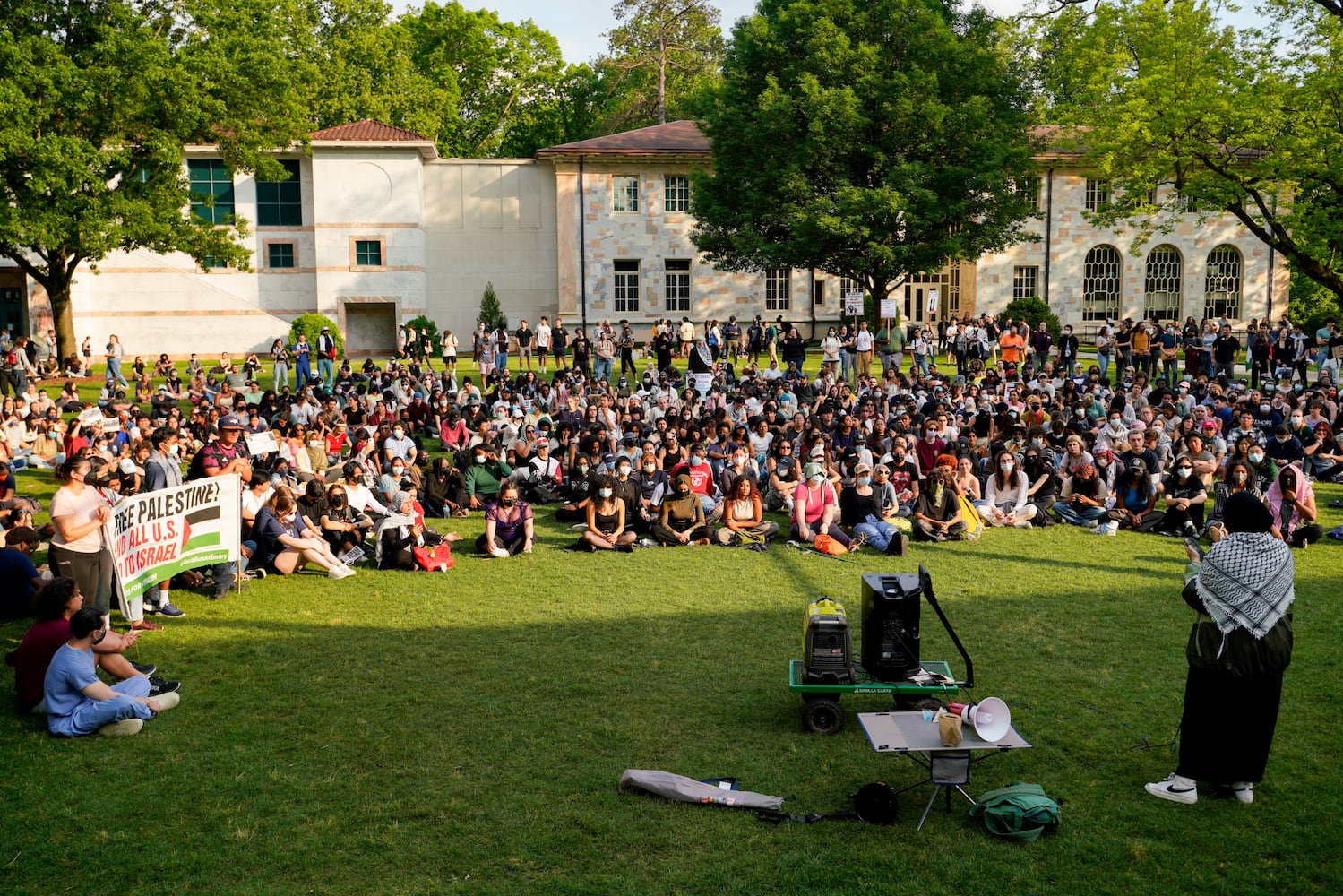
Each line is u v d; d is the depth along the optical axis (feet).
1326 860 18.72
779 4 124.16
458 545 45.93
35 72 86.07
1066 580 39.09
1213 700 20.65
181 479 41.65
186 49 98.22
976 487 50.75
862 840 19.63
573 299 139.23
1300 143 78.23
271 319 135.85
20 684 25.72
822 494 46.16
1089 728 24.73
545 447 56.13
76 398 78.79
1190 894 17.70
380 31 162.30
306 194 137.59
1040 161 141.28
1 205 86.48
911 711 22.79
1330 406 64.69
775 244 114.93
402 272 136.05
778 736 24.49
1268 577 20.29
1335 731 24.31
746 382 81.41
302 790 21.59
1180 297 150.00
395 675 28.66
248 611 35.04
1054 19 100.12
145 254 133.28
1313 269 85.87
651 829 19.99
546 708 26.17
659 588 38.22
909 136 111.45
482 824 20.17
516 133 193.36
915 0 111.65
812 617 24.75
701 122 126.00
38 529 41.96
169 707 26.16
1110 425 62.13
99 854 19.07
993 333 110.63
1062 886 17.99
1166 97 81.71
